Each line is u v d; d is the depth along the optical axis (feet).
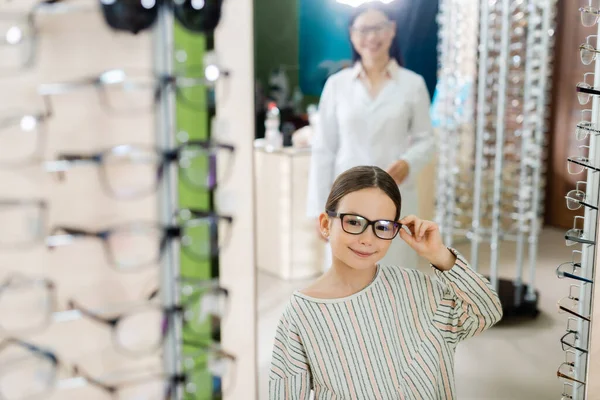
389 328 3.96
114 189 1.79
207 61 1.85
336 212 3.86
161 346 1.85
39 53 1.69
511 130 13.78
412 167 8.61
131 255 1.80
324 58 13.78
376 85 8.61
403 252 8.84
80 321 1.80
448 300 4.08
